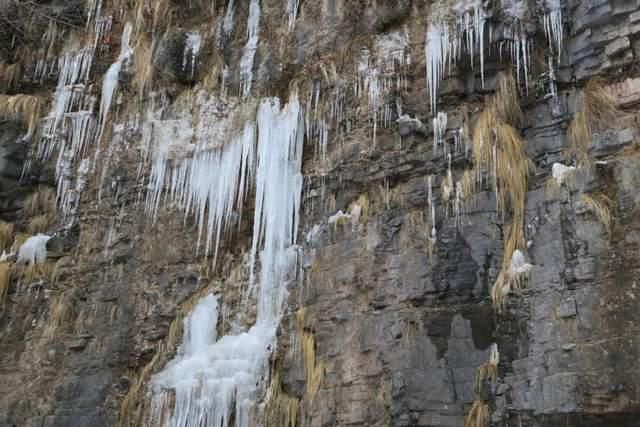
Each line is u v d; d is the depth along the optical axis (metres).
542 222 8.24
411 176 9.52
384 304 8.96
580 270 7.69
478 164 8.98
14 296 11.65
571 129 8.60
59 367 10.95
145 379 10.38
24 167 12.39
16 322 11.47
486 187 8.85
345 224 9.73
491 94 9.37
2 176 12.28
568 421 7.33
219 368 9.75
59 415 10.61
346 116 10.38
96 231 11.68
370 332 8.94
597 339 7.33
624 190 7.74
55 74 13.11
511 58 9.27
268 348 9.73
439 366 8.34
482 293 8.46
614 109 8.36
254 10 12.12
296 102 10.89
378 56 10.39
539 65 9.12
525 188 8.59
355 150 10.08
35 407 10.76
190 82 12.19
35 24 13.41
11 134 12.53
